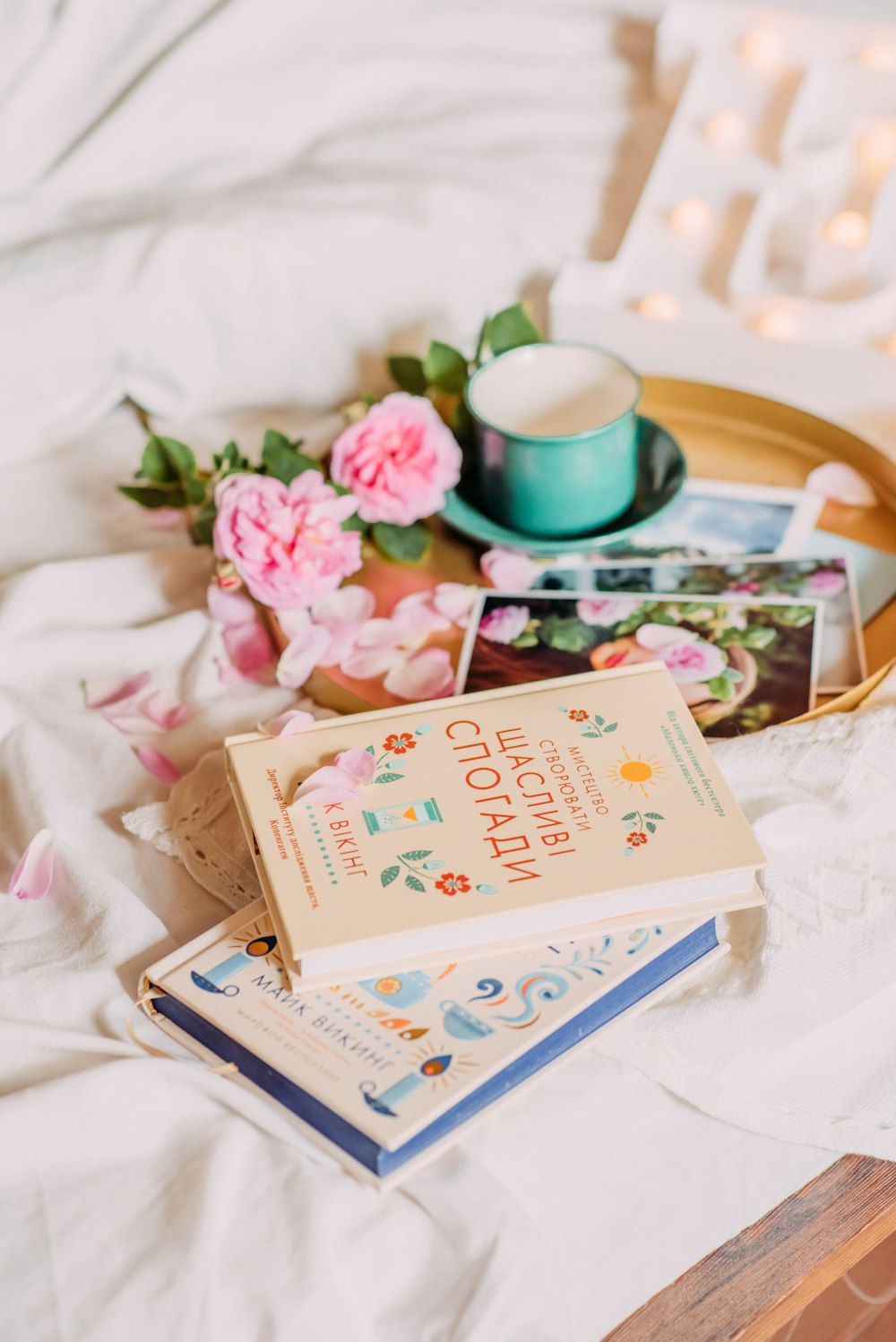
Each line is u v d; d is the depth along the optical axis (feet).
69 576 3.12
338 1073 1.91
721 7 3.98
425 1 4.12
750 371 3.51
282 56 4.01
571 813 2.16
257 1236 1.94
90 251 3.58
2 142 3.88
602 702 2.37
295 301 3.67
